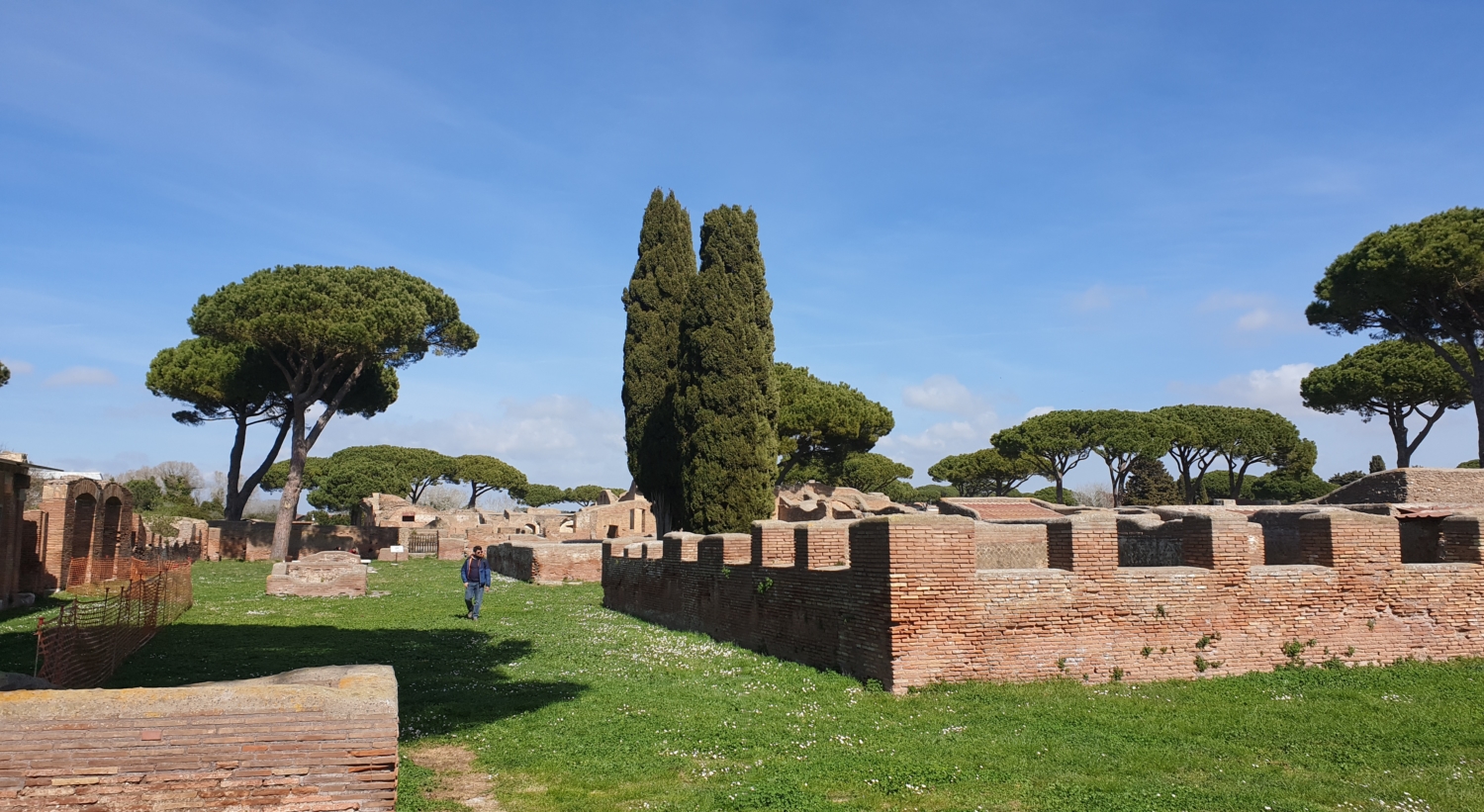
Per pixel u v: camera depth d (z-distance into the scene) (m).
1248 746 9.35
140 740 5.61
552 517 64.06
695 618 19.48
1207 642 12.82
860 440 56.91
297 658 15.60
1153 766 8.66
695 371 34.88
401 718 10.95
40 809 5.43
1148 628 12.66
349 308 45.25
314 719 5.85
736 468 34.06
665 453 37.59
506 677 13.84
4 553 22.28
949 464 81.88
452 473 103.06
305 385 50.25
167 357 51.59
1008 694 11.50
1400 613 13.69
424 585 34.53
